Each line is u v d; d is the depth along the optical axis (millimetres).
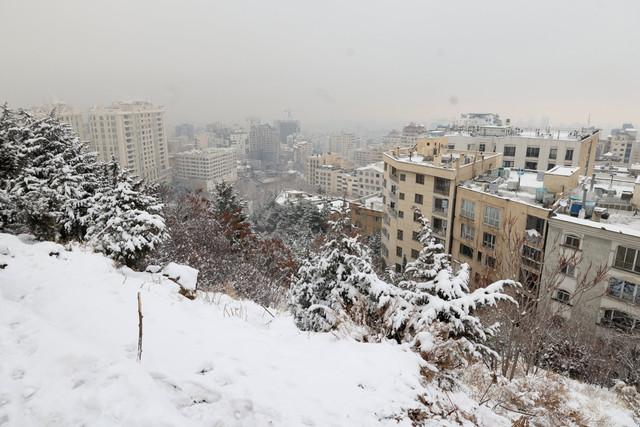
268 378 5301
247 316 9094
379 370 6133
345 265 12070
